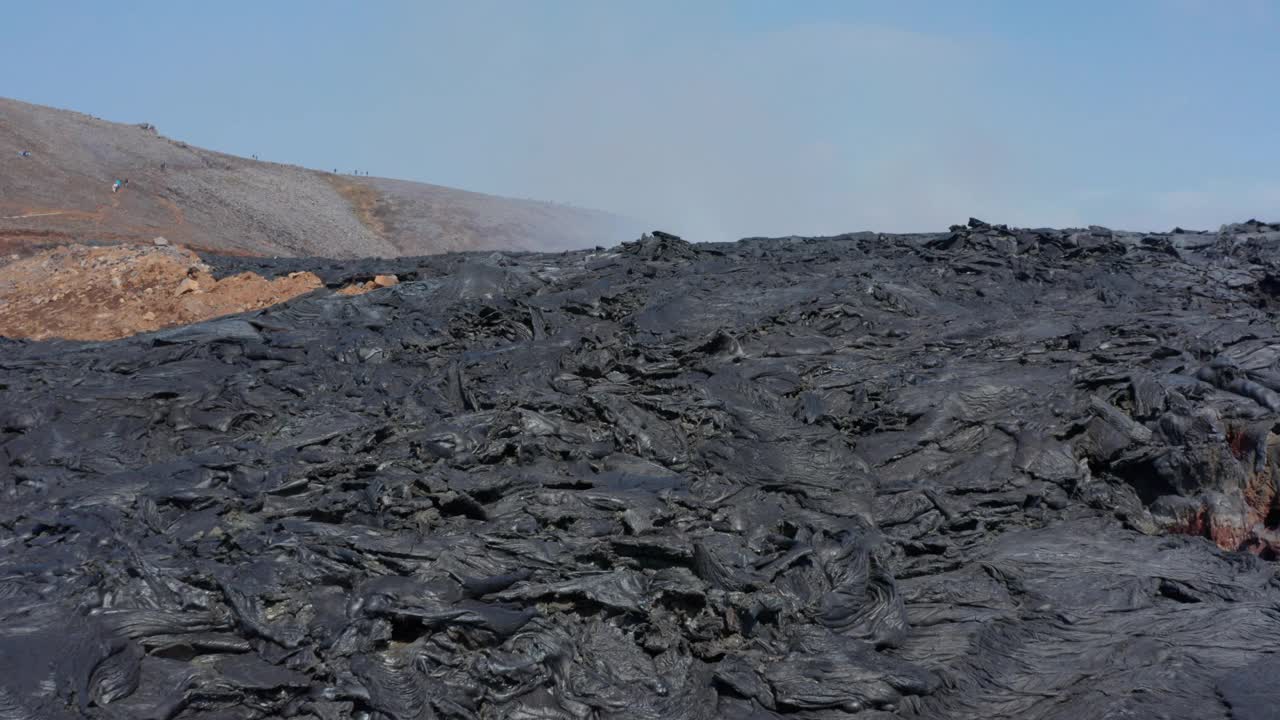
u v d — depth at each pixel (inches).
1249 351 508.1
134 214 2699.3
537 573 315.3
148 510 350.9
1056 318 570.3
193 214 2935.5
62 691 247.0
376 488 355.3
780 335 546.9
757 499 380.8
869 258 733.3
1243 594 327.0
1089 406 451.2
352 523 343.9
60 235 1959.9
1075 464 416.2
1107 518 393.7
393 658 276.2
